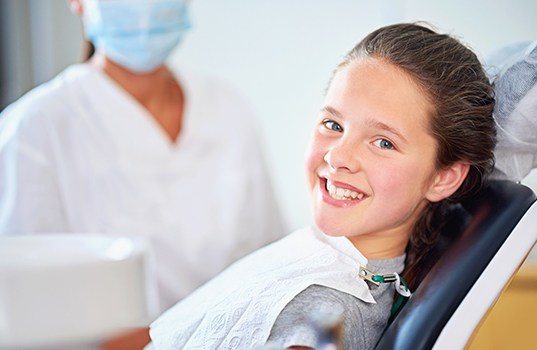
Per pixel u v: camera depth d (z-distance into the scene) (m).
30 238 0.81
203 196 1.73
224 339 0.81
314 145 0.86
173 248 1.69
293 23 2.20
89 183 1.64
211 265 1.73
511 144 0.88
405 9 1.86
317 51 2.17
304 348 0.70
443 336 0.73
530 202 0.83
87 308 0.70
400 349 0.74
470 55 0.87
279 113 2.29
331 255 0.85
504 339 0.95
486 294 0.74
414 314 0.77
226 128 1.80
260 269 0.87
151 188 1.67
